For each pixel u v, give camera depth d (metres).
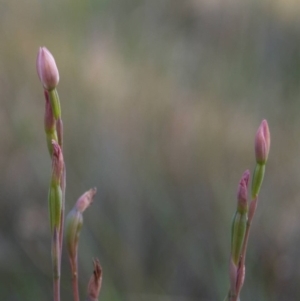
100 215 1.03
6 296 0.95
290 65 1.32
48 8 1.54
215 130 1.22
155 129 1.21
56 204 0.44
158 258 1.02
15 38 1.41
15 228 1.04
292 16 1.37
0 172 1.12
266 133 0.45
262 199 1.09
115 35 1.51
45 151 1.18
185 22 1.56
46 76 0.44
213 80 1.35
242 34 1.40
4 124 1.19
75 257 0.46
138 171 1.12
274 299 0.95
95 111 1.24
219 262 0.99
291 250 1.00
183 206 1.08
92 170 1.12
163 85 1.34
